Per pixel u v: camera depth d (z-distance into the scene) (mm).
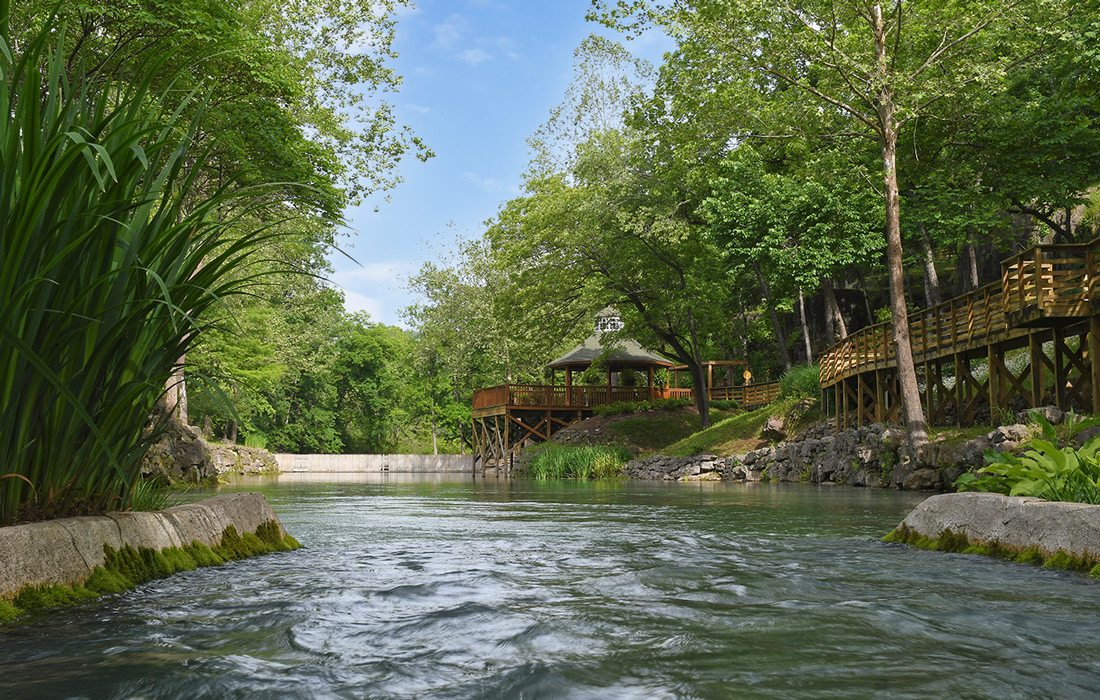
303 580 4121
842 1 18781
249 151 16859
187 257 4301
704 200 26500
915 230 27047
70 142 3426
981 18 18578
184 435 21906
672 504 12250
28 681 2203
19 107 3264
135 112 3947
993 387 16906
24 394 3484
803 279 24219
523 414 44594
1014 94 23109
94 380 3828
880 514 9719
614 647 2643
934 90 18625
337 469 51531
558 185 37406
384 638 2793
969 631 2883
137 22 14414
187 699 2059
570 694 2094
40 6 12508
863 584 4004
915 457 17328
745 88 21547
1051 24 18703
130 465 4242
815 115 20953
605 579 4168
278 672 2320
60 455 3709
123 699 2051
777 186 25297
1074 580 4125
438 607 3367
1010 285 15391
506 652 2578
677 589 3859
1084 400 15297
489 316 48469
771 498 13953
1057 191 21422
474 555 5344
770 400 38500
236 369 33625
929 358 20344
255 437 59219
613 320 43500
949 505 5855
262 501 5875
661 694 2086
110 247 3773
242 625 2994
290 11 22844
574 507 11531
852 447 21203
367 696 2086
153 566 4051
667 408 41375
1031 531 4891
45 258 3445
